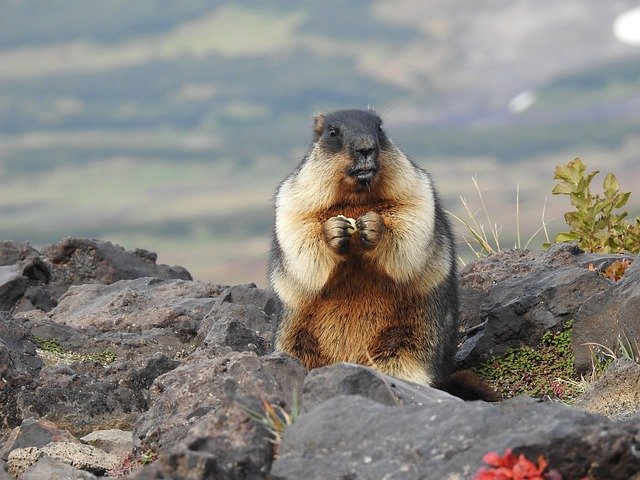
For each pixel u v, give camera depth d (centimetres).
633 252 1953
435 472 899
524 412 941
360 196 1506
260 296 1959
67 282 2345
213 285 2111
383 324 1504
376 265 1468
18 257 2392
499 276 1822
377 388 1110
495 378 1611
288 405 1114
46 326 1736
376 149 1483
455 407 957
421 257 1473
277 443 982
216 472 919
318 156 1517
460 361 1659
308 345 1526
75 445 1260
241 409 994
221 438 966
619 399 1345
